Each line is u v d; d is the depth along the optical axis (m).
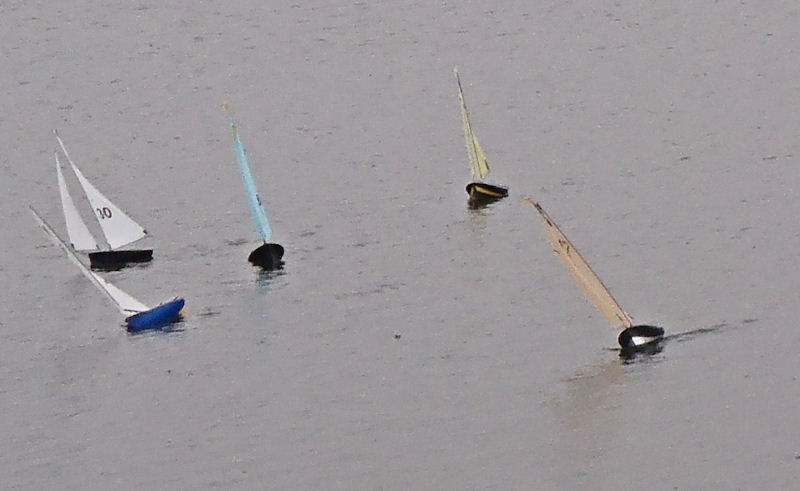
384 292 136.38
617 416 111.19
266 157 179.38
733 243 140.50
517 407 113.75
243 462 109.81
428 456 108.31
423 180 166.62
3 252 153.75
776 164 161.12
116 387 122.69
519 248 144.00
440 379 118.88
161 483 108.31
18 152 189.25
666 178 159.88
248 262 145.88
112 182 175.25
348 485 105.81
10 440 115.88
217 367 124.38
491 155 173.62
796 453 104.69
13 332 134.25
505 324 127.38
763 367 116.06
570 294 132.00
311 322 131.25
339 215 157.25
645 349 120.19
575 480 104.06
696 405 111.56
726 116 179.62
